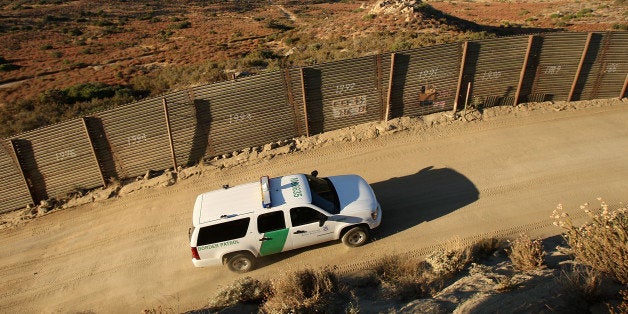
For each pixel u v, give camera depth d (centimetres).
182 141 1345
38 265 1066
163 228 1130
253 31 5075
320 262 916
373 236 977
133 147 1319
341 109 1426
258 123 1384
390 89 1402
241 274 923
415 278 746
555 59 1430
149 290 923
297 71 1327
